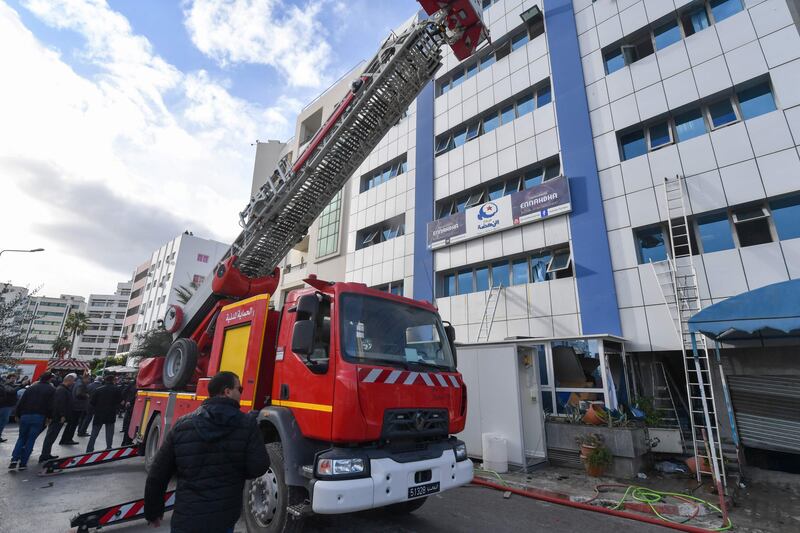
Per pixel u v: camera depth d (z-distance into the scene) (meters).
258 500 4.30
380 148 20.05
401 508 5.20
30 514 4.96
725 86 9.95
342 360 3.92
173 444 2.53
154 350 28.41
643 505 5.74
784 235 8.70
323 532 4.55
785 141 8.87
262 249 7.99
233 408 2.68
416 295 15.73
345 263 20.11
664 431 8.28
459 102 16.75
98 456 7.21
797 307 5.59
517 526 5.06
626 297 10.45
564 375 9.50
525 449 8.13
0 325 14.96
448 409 4.58
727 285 8.97
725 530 5.00
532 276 12.88
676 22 11.47
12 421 15.52
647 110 11.16
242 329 5.50
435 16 6.20
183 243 53.97
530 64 14.46
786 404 7.84
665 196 10.25
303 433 4.05
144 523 4.83
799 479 7.17
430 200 16.47
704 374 9.09
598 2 13.05
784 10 9.47
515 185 14.14
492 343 8.79
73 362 25.44
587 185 11.81
